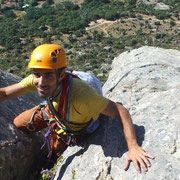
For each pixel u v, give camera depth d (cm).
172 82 405
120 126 302
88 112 279
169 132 284
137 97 382
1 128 349
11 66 9431
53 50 242
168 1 14888
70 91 266
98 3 15438
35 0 16300
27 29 12394
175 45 10656
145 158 260
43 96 259
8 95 296
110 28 12119
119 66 566
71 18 13650
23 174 365
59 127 328
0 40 11275
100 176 286
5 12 14862
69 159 346
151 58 516
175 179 236
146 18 13050
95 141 334
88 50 10175
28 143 370
